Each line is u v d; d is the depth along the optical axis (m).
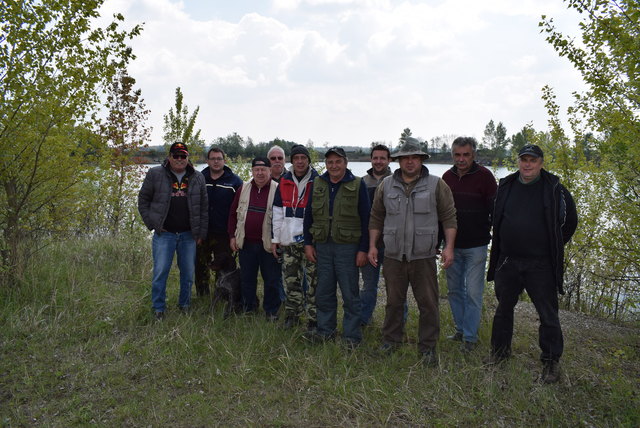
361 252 3.95
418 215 3.69
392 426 2.93
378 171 4.77
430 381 3.46
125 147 8.70
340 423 2.94
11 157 4.61
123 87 8.63
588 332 4.81
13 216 4.80
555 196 3.43
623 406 3.10
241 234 4.67
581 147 6.35
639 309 5.92
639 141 4.22
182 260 4.77
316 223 4.03
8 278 4.79
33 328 4.08
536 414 3.04
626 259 5.27
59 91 4.52
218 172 5.16
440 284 6.60
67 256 6.39
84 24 4.56
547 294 3.46
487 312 5.29
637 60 3.83
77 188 5.41
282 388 3.38
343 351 3.94
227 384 3.39
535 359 3.93
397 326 3.99
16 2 4.28
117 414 2.99
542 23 4.43
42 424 2.85
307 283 4.39
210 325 4.45
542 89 6.51
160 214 4.51
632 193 4.93
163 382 3.42
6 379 3.36
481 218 4.01
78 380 3.39
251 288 4.88
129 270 6.08
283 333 4.29
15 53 4.36
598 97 4.51
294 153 4.31
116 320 4.45
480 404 3.18
